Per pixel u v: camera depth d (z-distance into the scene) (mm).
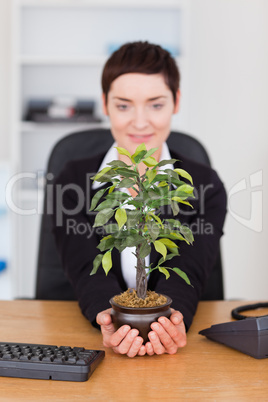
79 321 1270
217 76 3520
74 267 1414
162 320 986
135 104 1437
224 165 3564
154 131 1478
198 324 1244
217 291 1759
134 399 848
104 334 1065
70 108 3250
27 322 1256
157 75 1421
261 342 1012
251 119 3529
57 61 3260
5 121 3521
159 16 3430
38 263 1756
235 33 3486
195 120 3555
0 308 1381
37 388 884
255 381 919
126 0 3303
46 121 3225
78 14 3424
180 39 3422
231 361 1012
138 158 947
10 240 3209
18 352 948
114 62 1438
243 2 3463
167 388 889
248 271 3582
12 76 3215
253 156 3551
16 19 3189
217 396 859
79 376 907
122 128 1477
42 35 3428
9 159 3535
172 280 1299
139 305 999
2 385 894
